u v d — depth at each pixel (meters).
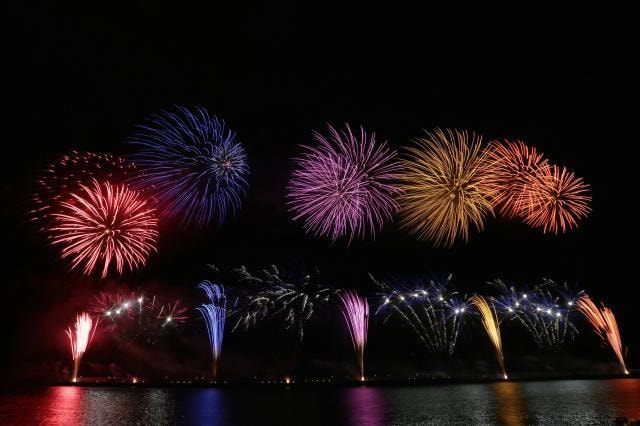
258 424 17.05
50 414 19.27
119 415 19.03
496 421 17.59
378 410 20.22
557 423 17.16
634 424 15.73
